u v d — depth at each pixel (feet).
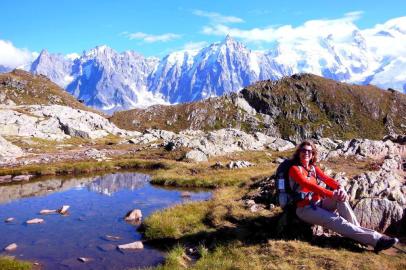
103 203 89.51
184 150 192.95
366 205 52.31
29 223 70.44
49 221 72.13
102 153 214.69
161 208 83.15
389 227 51.08
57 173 147.64
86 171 153.17
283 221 50.70
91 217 75.20
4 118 286.46
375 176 60.90
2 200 94.12
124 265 49.96
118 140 322.96
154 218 66.59
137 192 104.83
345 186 59.72
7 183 124.06
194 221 64.69
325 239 47.73
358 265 40.09
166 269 45.50
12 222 71.56
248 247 48.03
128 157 194.18
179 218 66.39
